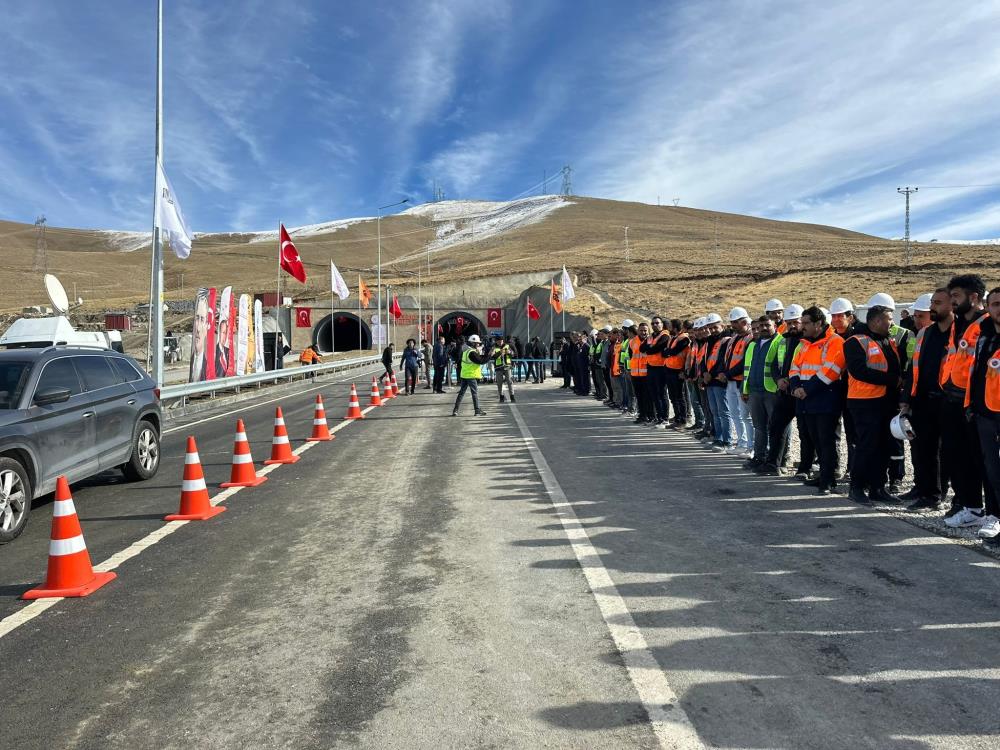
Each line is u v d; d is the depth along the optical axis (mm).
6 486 6617
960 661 3713
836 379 7594
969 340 6113
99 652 4125
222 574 5473
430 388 26578
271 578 5340
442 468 9805
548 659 3855
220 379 21609
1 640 4344
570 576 5188
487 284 81500
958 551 5551
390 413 17531
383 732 3176
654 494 7859
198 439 13742
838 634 4078
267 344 33062
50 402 7227
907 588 4773
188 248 18500
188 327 73625
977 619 4234
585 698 3430
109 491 8773
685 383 13539
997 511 6051
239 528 6840
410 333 73062
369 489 8500
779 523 6531
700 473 9062
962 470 6320
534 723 3215
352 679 3691
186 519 7203
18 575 5656
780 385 8562
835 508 7070
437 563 5582
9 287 148750
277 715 3354
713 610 4484
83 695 3617
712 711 3283
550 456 10609
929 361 6723
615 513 7035
